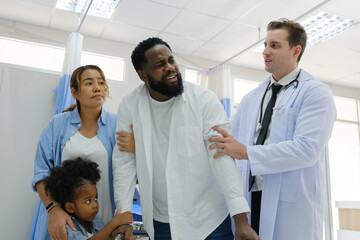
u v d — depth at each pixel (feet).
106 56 15.78
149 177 4.27
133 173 4.57
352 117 21.22
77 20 13.99
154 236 4.58
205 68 17.57
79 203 4.27
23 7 13.07
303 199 4.48
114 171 4.59
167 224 4.49
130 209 4.34
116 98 15.40
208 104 4.33
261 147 4.33
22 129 13.44
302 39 4.99
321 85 4.65
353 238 14.01
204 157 4.25
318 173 4.66
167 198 4.27
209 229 4.12
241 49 16.26
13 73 13.83
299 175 4.50
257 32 14.44
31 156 13.35
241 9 12.59
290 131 4.62
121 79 15.99
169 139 4.31
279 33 4.96
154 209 4.59
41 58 14.67
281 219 4.50
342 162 20.22
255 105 5.28
